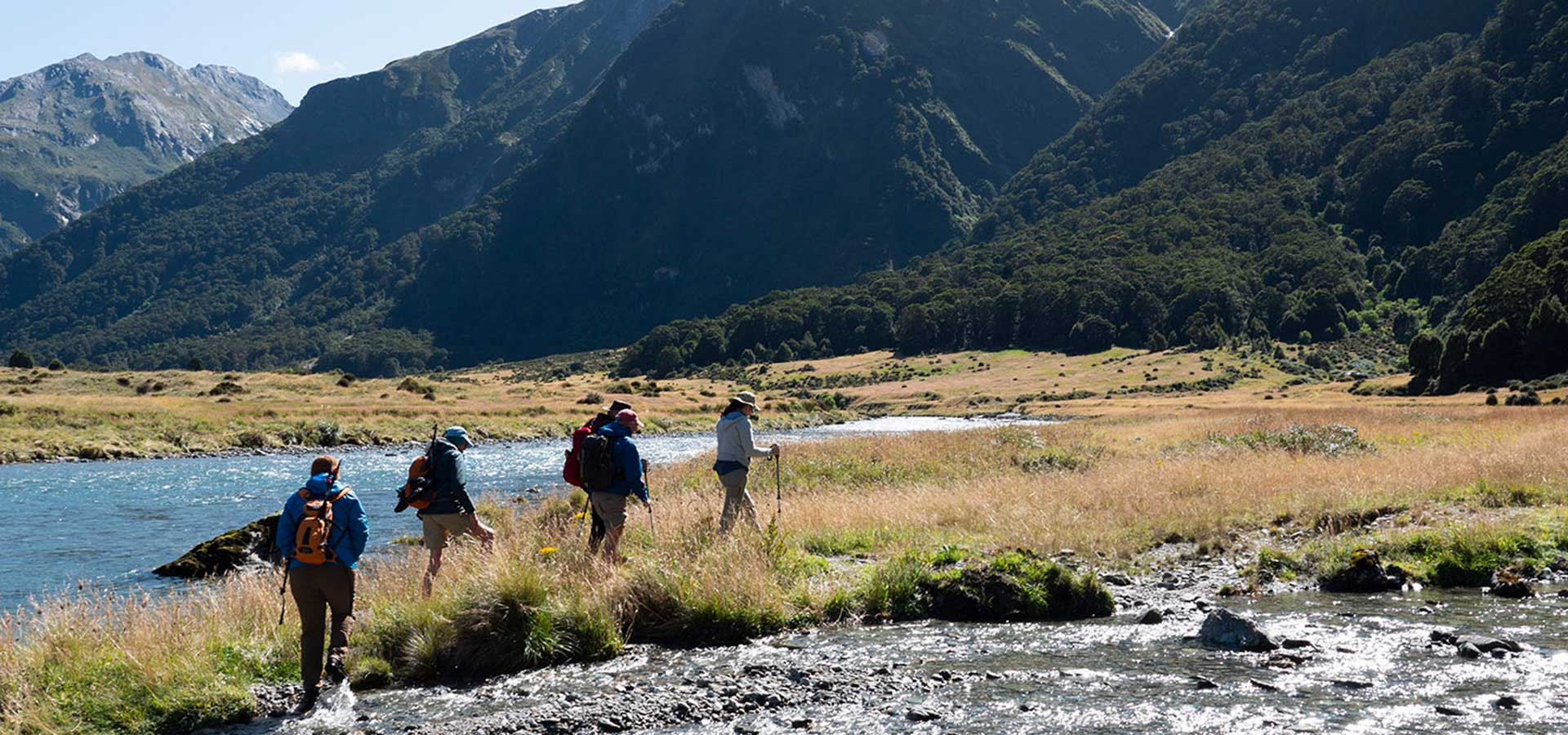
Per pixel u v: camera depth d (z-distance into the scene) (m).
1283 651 8.02
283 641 8.59
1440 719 6.25
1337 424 28.62
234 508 26.38
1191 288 178.88
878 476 22.88
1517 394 67.62
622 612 9.21
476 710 7.21
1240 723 6.28
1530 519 12.86
